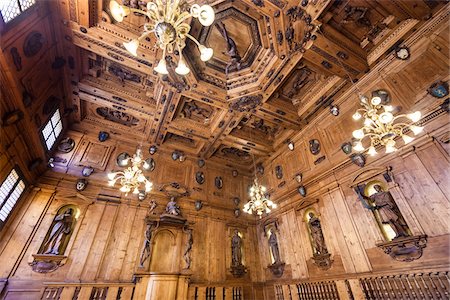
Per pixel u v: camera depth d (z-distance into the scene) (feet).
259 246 46.52
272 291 39.88
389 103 29.94
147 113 40.45
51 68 29.81
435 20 26.55
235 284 39.83
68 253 31.42
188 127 43.42
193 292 35.91
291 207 41.68
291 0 26.27
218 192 49.80
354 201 31.12
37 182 33.86
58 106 34.27
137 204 39.91
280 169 47.91
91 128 42.52
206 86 35.78
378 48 31.09
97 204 36.73
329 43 29.58
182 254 38.91
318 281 32.50
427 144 25.18
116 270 33.14
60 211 34.24
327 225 33.73
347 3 26.16
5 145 24.49
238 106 38.70
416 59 28.12
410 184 25.61
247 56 33.60
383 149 29.37
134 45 15.46
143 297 32.17
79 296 29.27
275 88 35.40
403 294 23.34
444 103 24.44
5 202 27.91
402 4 26.12
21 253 28.94
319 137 40.34
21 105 24.75
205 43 31.58
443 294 20.71
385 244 25.80
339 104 37.47
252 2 26.55
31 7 22.81
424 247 22.97
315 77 36.55
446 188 22.79
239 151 51.88
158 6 16.05
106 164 40.83
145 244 36.01
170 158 48.14
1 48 19.99
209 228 44.04
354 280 28.09
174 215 39.93
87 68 33.94
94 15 26.78
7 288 26.66
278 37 29.53
